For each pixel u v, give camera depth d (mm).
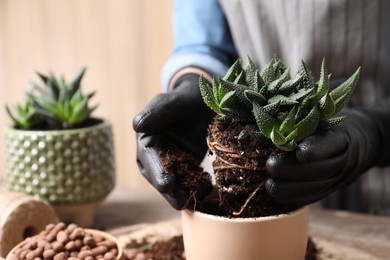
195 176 456
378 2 637
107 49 1099
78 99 644
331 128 434
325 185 436
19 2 1146
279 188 410
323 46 654
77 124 657
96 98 1133
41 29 1146
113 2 1069
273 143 409
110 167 660
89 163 632
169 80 634
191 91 513
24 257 483
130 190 777
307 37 654
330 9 639
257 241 417
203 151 548
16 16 1158
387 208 708
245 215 439
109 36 1091
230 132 422
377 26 646
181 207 440
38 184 629
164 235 596
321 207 736
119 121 1129
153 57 1064
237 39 692
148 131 465
